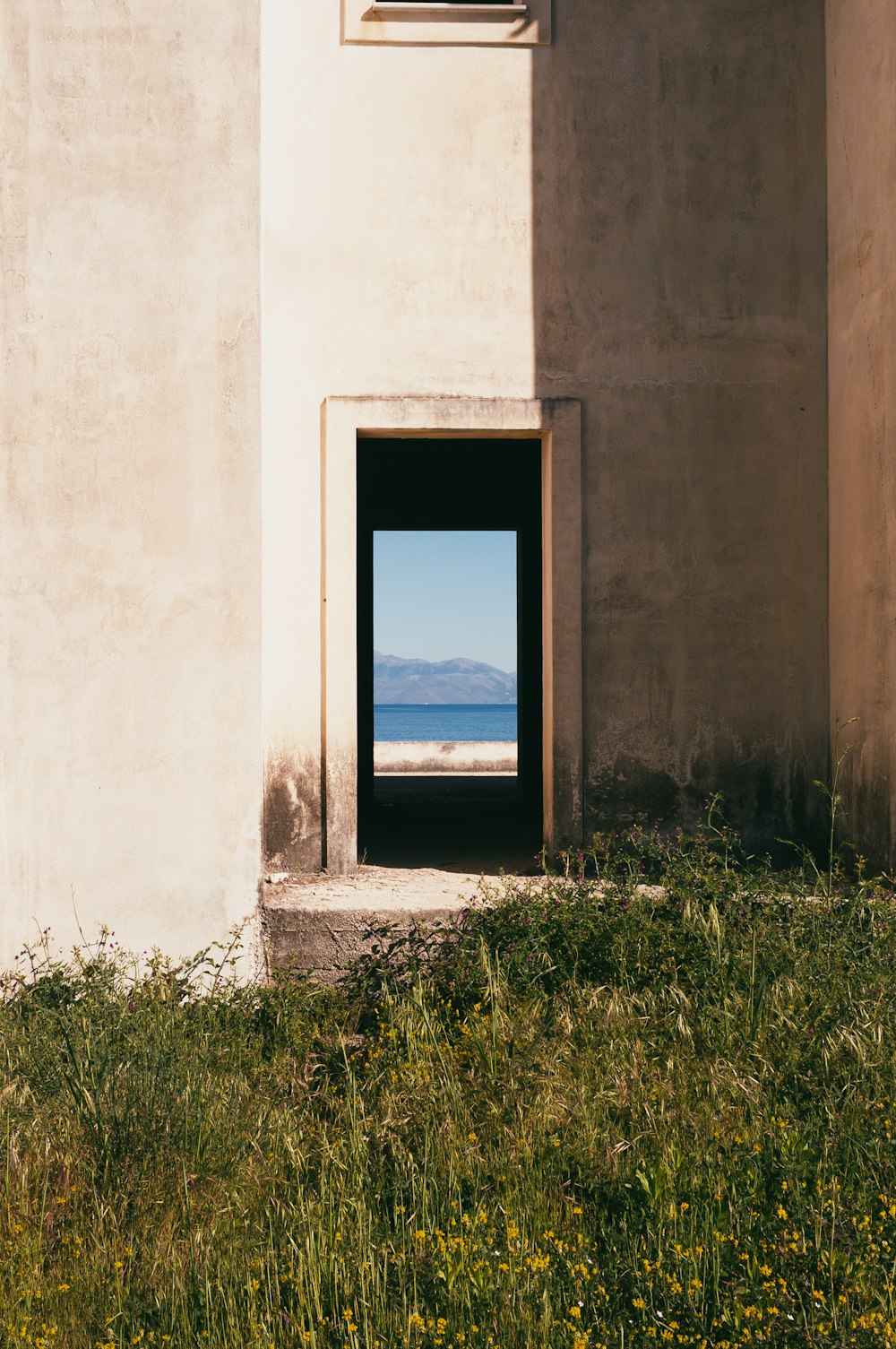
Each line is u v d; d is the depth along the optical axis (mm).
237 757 5230
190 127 5312
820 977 4211
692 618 6172
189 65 5324
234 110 5332
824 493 6262
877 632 5590
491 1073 3797
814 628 6238
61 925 5156
